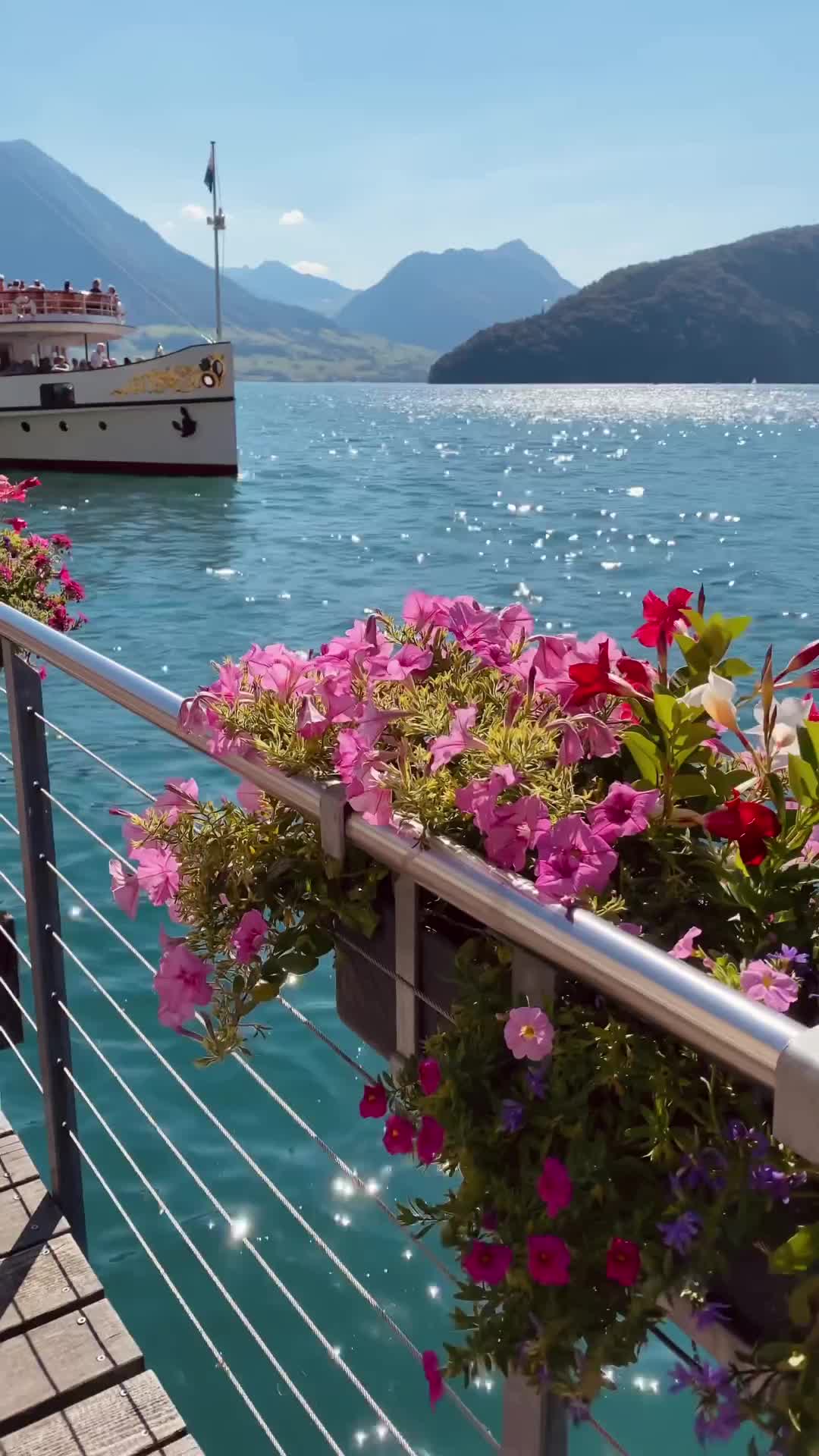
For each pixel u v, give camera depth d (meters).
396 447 51.84
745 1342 0.95
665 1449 2.81
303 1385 3.17
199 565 19.70
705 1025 0.82
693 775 1.20
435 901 1.36
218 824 1.54
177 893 1.58
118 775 1.78
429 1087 1.17
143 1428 1.87
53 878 2.24
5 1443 1.84
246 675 1.55
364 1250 3.63
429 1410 3.09
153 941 5.60
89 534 23.39
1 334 34.53
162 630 14.55
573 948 0.95
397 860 1.20
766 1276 0.93
